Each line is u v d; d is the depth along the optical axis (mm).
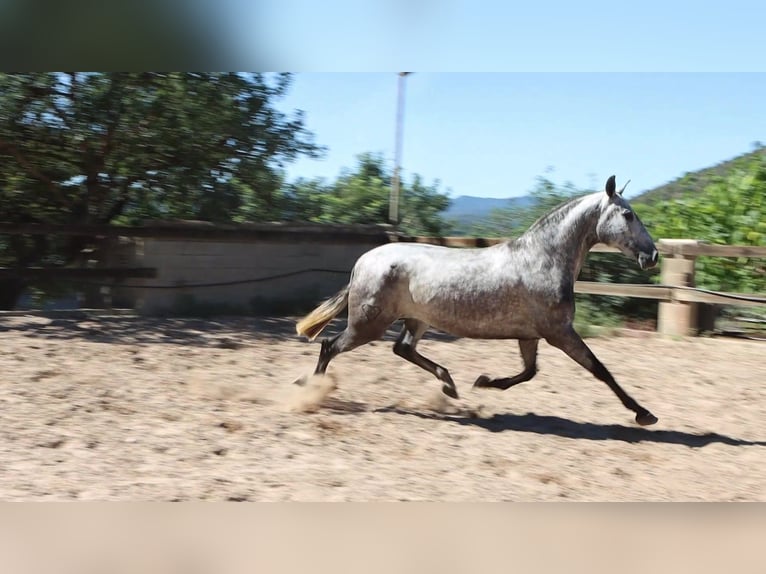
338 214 15836
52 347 8305
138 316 10742
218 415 6082
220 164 12797
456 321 6152
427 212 16312
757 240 11719
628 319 11867
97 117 11234
